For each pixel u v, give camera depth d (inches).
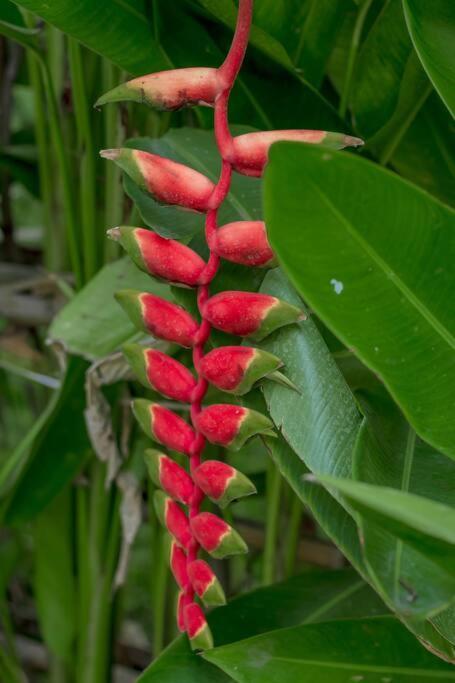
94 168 51.3
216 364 35.3
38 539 58.4
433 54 38.1
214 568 57.3
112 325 47.8
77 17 41.2
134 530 52.2
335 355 40.8
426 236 32.3
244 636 45.2
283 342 36.8
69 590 58.7
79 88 49.0
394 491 29.2
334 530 36.4
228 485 35.7
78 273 53.1
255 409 37.4
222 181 34.5
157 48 43.3
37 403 64.4
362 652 40.4
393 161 47.9
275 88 45.4
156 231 38.7
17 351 58.9
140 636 70.7
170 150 42.3
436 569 32.1
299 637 40.4
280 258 31.7
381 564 32.3
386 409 39.5
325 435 36.0
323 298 32.3
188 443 36.8
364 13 44.9
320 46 44.4
